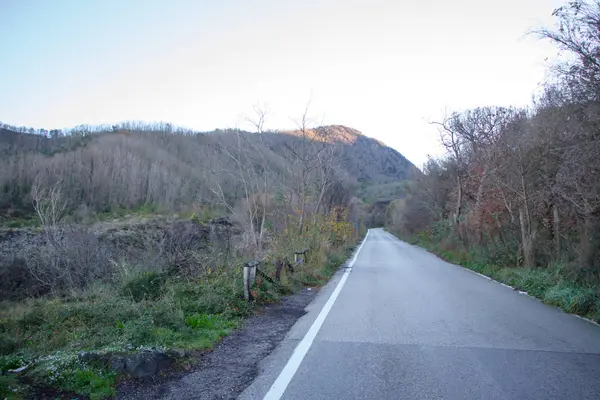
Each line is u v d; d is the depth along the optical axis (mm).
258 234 17484
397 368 5395
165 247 16734
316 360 5738
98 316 7816
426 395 4508
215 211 31500
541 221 16000
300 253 15531
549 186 13773
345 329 7578
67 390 4445
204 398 4430
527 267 14977
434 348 6328
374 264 21453
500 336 7043
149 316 6961
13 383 4324
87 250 16812
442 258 25906
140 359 5098
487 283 14008
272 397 4453
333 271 18000
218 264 11641
